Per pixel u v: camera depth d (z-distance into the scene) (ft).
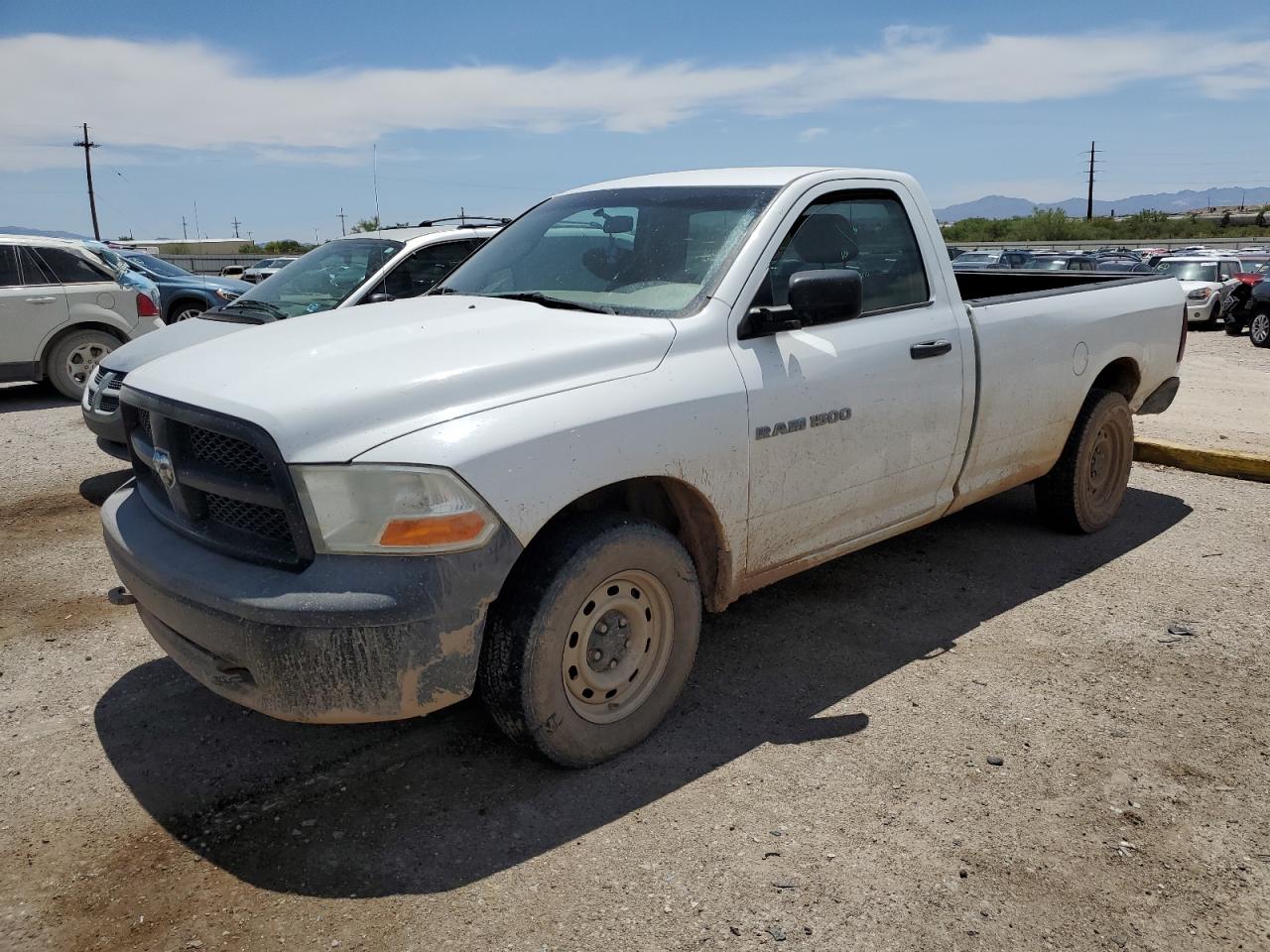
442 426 9.33
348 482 8.98
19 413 31.73
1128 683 12.81
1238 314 61.87
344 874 9.22
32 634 14.52
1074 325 16.55
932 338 13.83
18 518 20.11
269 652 9.02
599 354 10.59
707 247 12.34
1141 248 204.44
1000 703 12.32
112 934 8.47
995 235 286.05
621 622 10.87
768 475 11.82
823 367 12.31
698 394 10.94
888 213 14.05
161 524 10.82
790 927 8.50
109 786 10.65
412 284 22.77
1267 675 13.01
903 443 13.56
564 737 10.37
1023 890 8.98
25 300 32.12
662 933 8.43
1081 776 10.72
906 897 8.86
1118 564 17.03
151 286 35.76
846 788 10.50
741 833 9.75
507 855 9.46
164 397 10.24
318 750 11.35
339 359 10.30
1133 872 9.23
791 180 12.96
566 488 9.76
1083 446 17.53
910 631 14.43
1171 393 19.76
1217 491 21.50
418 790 10.53
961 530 18.88
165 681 13.05
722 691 12.64
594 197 14.61
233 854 9.52
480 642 9.50
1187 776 10.73
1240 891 8.99
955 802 10.25
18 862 9.40
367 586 8.90
